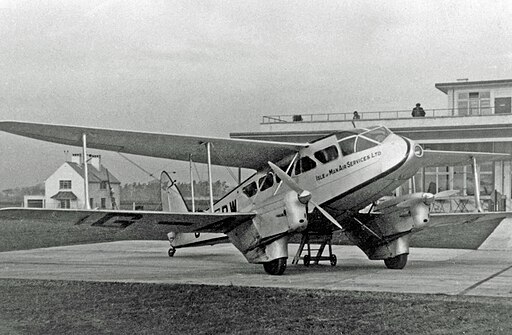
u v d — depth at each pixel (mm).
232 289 10578
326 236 14578
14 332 7840
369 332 7324
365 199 13445
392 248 14398
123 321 8281
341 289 10531
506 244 21578
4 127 12352
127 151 14688
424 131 34438
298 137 36750
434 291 10180
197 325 7957
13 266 16047
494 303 8820
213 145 14039
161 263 16984
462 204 33156
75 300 9828
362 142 13141
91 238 30047
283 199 13344
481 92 35625
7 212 11602
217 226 14297
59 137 13297
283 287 10867
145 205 54719
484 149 33531
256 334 7430
